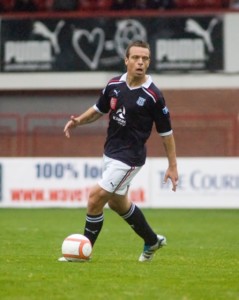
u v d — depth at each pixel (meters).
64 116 71.69
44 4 76.00
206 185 62.75
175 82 73.56
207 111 73.44
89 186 63.72
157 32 73.31
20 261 28.22
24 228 45.91
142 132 26.58
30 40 74.56
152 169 63.25
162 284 23.03
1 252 32.06
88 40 74.00
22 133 71.69
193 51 73.38
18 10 76.12
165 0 74.94
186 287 22.61
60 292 21.50
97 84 73.81
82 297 20.77
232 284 23.31
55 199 64.31
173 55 73.44
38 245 35.47
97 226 27.25
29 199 64.56
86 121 27.53
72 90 74.31
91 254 29.50
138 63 25.91
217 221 52.53
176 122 70.50
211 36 73.06
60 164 64.25
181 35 73.31
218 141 69.94
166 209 62.62
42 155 71.69
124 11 73.62
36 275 24.36
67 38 74.19
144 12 73.31
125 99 26.33
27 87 74.50
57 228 46.09
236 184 62.50
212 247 35.62
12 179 64.81
